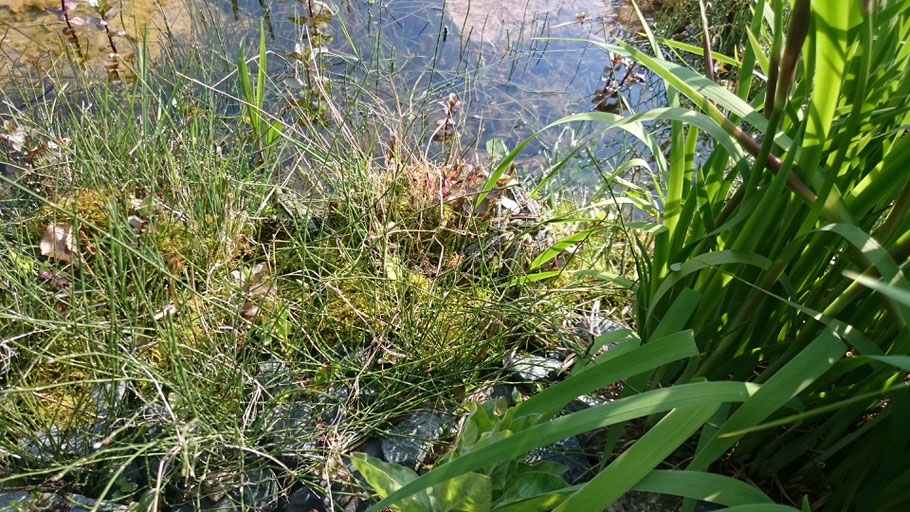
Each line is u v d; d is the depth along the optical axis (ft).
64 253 5.75
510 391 5.50
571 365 5.67
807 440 4.20
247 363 5.15
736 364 4.45
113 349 4.28
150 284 5.57
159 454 4.01
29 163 7.00
